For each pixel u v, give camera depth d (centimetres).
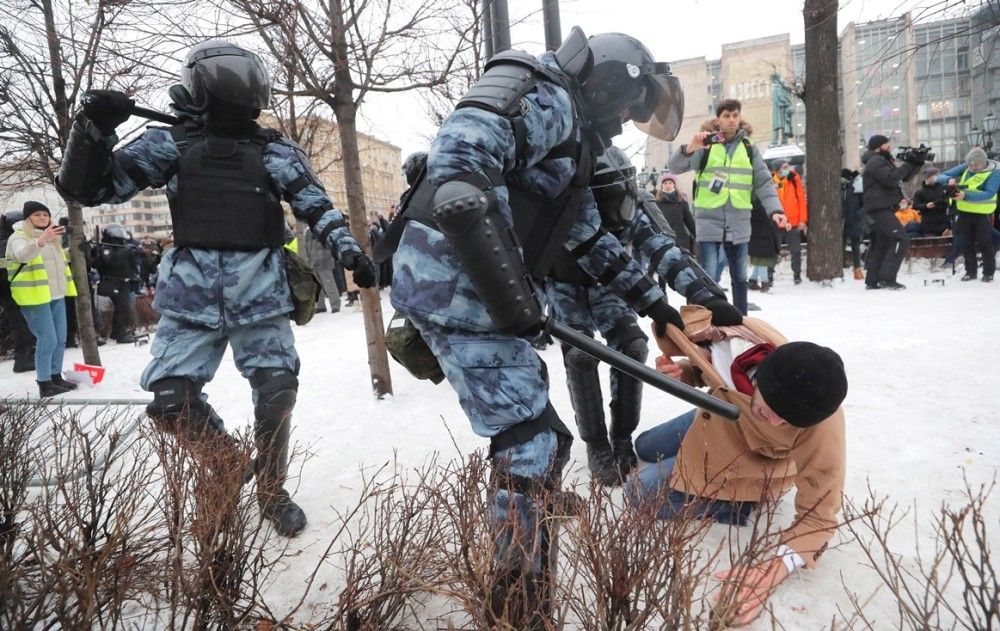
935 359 392
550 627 131
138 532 193
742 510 215
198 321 220
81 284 547
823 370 161
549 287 258
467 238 142
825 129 911
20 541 188
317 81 357
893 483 235
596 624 131
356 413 373
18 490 193
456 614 169
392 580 148
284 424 226
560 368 453
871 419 300
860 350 427
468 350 164
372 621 149
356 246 232
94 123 204
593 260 225
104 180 212
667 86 187
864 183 787
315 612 177
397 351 188
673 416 329
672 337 216
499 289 146
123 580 159
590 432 257
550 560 153
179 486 167
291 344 241
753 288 884
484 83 158
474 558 138
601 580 131
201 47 219
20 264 470
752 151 548
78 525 162
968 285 767
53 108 482
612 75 175
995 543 193
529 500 156
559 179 170
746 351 202
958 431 277
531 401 164
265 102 225
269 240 229
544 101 159
